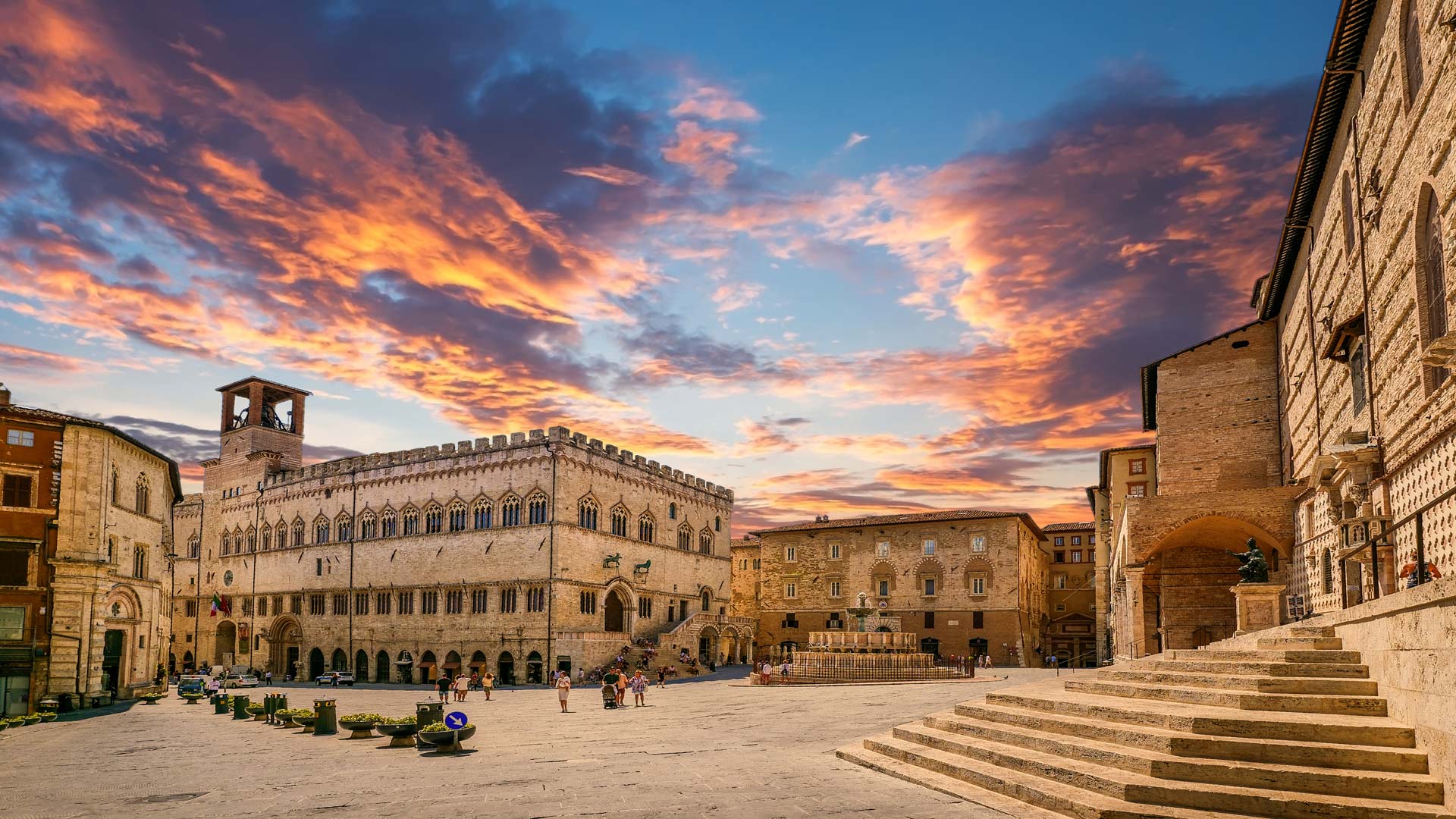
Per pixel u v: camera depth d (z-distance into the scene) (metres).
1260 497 47.06
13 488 55.84
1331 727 16.83
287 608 106.31
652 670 86.62
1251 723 17.53
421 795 21.23
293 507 108.19
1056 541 136.75
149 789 23.94
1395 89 29.17
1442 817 14.05
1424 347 27.55
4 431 55.81
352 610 99.56
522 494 88.62
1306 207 43.78
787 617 114.62
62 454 57.56
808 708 43.31
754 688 63.16
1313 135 38.41
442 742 29.64
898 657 65.50
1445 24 23.83
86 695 56.62
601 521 91.81
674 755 27.39
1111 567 79.25
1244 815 15.46
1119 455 77.50
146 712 55.53
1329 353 37.97
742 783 21.59
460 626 90.56
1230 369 57.94
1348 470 34.22
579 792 20.89
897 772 22.17
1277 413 56.25
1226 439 57.47
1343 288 37.56
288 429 120.81
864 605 77.38
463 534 92.12
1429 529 27.97
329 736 37.78
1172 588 58.41
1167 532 48.44
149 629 68.50
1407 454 29.78
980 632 102.69
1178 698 21.02
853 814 17.67
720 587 112.31
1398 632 17.03
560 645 83.81
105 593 59.16
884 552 109.75
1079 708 21.83
